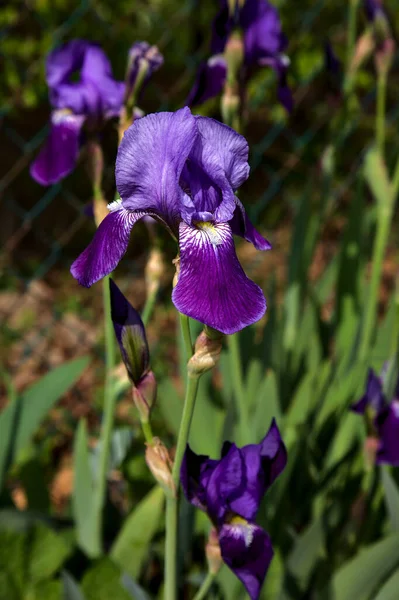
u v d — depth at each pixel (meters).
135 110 1.05
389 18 1.25
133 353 0.85
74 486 1.12
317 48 2.76
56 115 1.07
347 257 1.40
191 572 1.12
